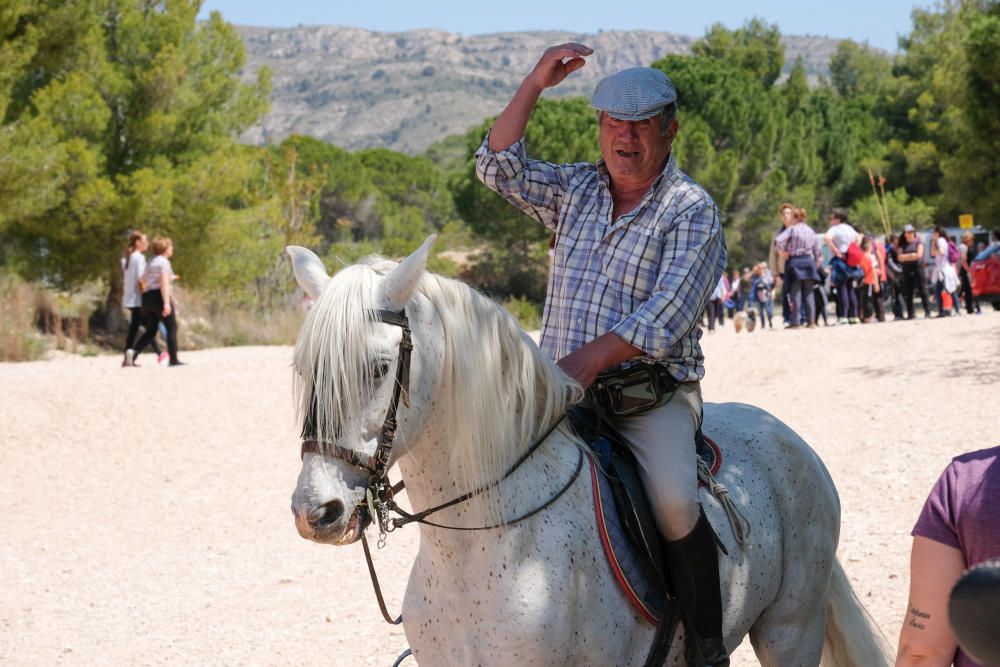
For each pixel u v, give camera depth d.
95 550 7.66
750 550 3.38
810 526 3.68
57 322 19.61
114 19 21.38
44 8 18.95
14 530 8.17
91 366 15.31
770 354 13.44
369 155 62.44
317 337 2.64
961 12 48.16
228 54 22.55
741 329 20.83
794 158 42.03
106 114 19.78
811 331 15.09
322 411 2.61
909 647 2.19
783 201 39.03
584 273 3.31
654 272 3.22
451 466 2.92
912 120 49.34
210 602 6.48
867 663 3.79
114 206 19.75
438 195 63.31
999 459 2.13
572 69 3.51
